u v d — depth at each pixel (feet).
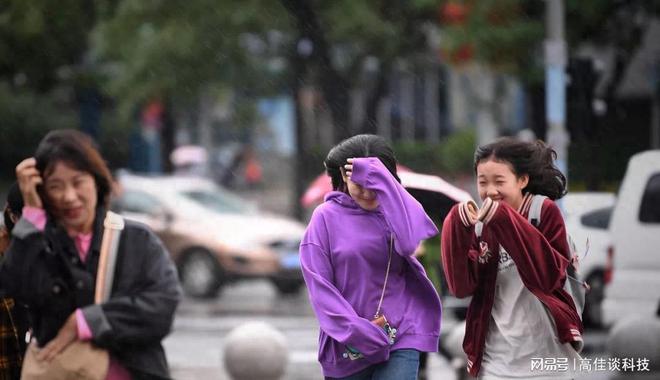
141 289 46.70
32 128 306.76
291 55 223.30
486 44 169.68
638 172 109.19
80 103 260.42
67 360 45.24
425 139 349.82
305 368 108.99
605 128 144.25
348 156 50.83
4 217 49.47
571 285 50.01
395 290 49.78
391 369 49.34
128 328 45.62
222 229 172.24
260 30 201.87
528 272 47.47
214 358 116.26
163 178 186.60
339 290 49.78
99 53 217.56
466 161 291.38
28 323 50.44
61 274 45.73
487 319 49.29
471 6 171.01
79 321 45.21
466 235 47.47
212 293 171.32
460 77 250.78
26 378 45.98
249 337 93.56
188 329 141.49
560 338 48.37
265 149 375.04
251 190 343.67
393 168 51.26
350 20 199.72
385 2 205.16
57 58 230.27
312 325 145.48
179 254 172.96
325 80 226.17
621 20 185.57
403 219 48.06
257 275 169.58
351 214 50.03
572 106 130.62
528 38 169.07
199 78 205.67
